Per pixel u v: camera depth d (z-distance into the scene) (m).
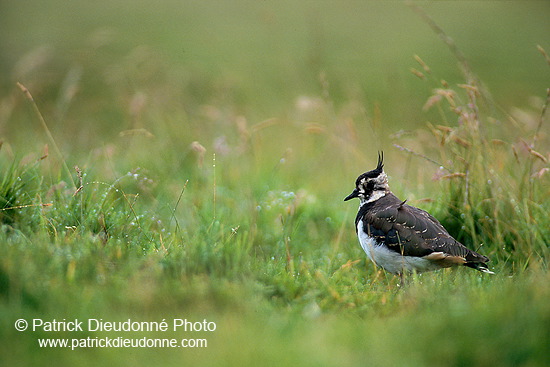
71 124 20.77
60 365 7.52
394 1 41.69
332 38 34.22
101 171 15.38
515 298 8.67
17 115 20.98
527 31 37.22
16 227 11.31
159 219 13.12
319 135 19.38
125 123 20.30
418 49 33.66
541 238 11.97
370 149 20.27
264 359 7.75
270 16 23.50
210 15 38.81
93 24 35.62
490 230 12.45
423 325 8.38
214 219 12.34
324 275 10.80
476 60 32.44
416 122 24.33
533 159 12.66
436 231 11.27
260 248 12.27
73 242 10.40
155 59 23.45
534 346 7.64
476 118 12.93
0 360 7.51
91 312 8.56
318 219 14.23
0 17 35.97
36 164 13.66
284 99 23.78
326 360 7.77
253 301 9.30
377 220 11.58
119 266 9.80
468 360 7.68
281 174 16.69
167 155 16.84
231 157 16.53
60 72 26.56
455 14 40.16
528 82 29.80
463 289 10.20
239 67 28.50
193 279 9.66
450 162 13.31
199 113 20.06
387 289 10.97
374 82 27.92
